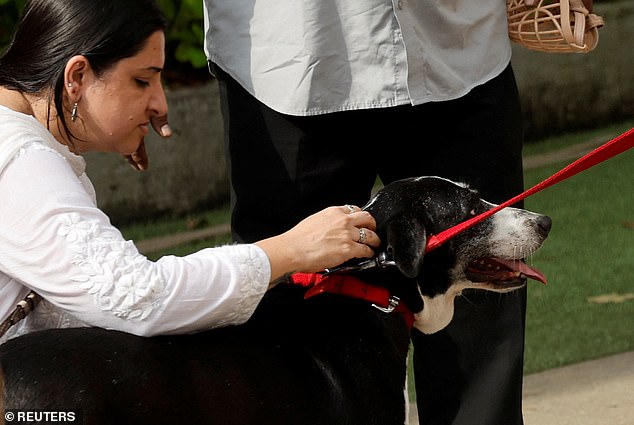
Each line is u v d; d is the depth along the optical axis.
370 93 3.91
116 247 3.02
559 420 4.81
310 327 3.46
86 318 3.04
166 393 3.00
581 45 4.01
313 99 3.93
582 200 8.02
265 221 4.18
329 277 3.49
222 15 4.09
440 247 3.68
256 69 4.02
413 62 3.86
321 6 3.87
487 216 3.53
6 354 2.93
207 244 7.58
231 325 3.23
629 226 7.41
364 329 3.55
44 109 3.19
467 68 3.94
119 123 3.22
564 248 7.03
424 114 3.97
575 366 5.37
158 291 3.00
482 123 4.00
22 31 3.20
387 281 3.64
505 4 4.12
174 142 8.17
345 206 3.44
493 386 4.02
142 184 8.06
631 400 4.98
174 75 8.73
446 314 3.81
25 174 3.01
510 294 4.05
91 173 7.85
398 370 3.60
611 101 10.00
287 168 4.07
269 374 3.24
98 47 3.12
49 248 2.99
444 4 3.86
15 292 3.17
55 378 2.88
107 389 2.91
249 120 4.09
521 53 9.55
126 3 3.17
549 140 9.65
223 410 3.10
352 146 4.03
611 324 5.86
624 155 9.11
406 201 3.63
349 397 3.40
